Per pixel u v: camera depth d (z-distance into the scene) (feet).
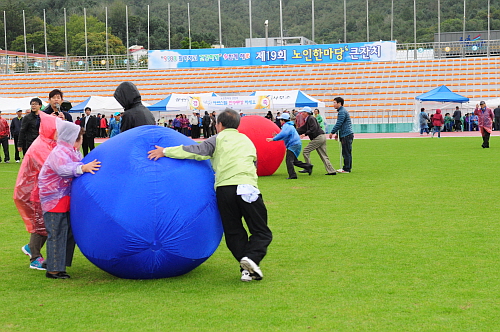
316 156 67.00
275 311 14.60
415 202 31.22
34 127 37.65
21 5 352.28
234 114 17.92
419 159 57.72
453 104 128.06
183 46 278.67
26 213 19.16
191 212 16.90
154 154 17.01
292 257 20.17
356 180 41.60
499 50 166.81
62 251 18.21
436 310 14.49
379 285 16.66
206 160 17.89
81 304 15.51
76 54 307.17
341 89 143.43
